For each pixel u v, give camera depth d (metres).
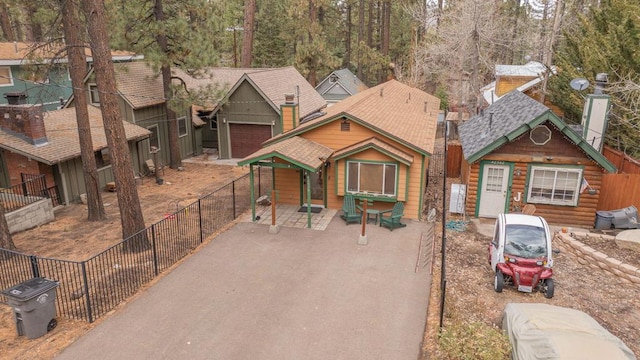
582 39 22.42
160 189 21.08
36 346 9.23
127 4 20.73
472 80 30.00
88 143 16.19
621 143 19.84
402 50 52.09
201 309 10.65
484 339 8.79
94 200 16.69
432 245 14.39
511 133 15.72
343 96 42.47
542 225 11.93
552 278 11.61
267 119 25.78
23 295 9.19
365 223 15.12
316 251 13.87
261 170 24.42
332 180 17.45
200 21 24.31
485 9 29.23
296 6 37.16
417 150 15.91
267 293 11.38
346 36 53.31
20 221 15.65
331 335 9.66
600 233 15.24
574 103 20.69
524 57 46.78
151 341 9.45
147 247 13.95
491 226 16.27
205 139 30.72
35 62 17.39
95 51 12.46
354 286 11.73
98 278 12.09
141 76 25.19
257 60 46.41
